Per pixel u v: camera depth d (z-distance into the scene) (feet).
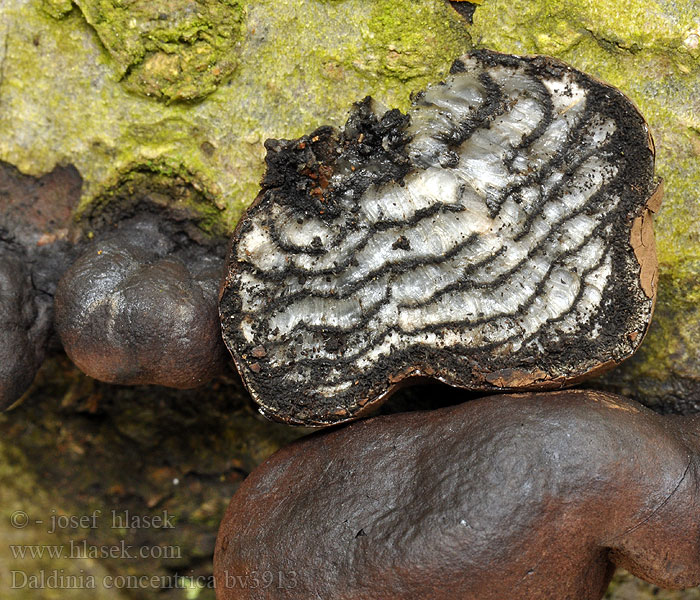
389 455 0.73
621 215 0.73
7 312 0.76
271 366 0.74
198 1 0.77
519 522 0.71
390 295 0.73
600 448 0.71
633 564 0.72
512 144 0.73
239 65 0.77
